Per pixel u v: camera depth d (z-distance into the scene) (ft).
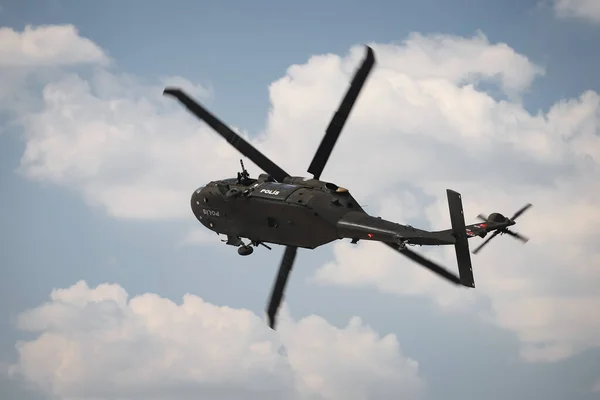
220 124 463.01
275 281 453.17
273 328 453.17
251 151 459.32
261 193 435.53
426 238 392.47
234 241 451.94
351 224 410.72
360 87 438.40
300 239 428.97
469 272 389.19
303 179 441.27
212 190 451.53
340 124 442.91
